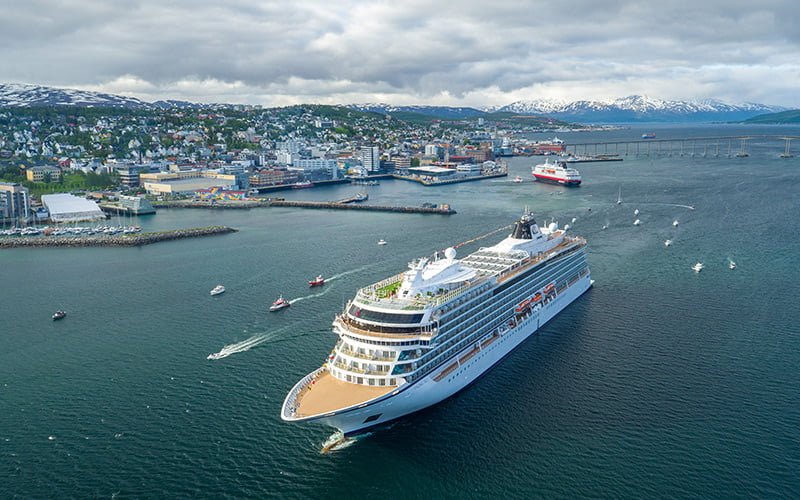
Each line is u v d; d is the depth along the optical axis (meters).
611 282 162.75
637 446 85.56
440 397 97.44
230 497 77.38
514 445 87.00
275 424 93.56
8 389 106.62
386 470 82.56
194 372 111.81
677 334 124.69
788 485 76.50
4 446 88.81
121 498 77.12
